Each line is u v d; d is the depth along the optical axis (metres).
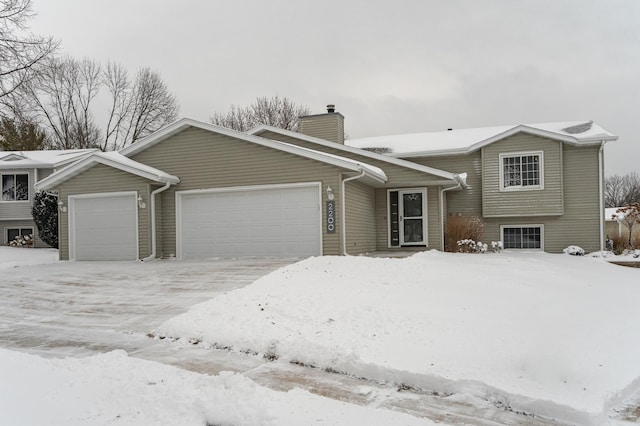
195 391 4.50
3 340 6.97
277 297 7.84
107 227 15.73
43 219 22.22
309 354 5.74
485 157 18.92
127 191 15.45
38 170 25.41
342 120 19.73
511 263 11.94
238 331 6.55
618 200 58.91
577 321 6.68
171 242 15.60
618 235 19.81
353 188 15.07
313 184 14.05
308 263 10.70
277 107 42.31
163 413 4.11
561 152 18.00
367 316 6.75
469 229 17.98
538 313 7.01
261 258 14.48
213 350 6.32
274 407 4.14
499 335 5.92
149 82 41.88
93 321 8.06
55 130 39.31
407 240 17.39
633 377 4.79
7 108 19.61
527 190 18.34
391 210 17.53
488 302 7.52
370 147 21.33
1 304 9.39
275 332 6.40
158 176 14.73
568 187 18.41
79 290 10.40
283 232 14.38
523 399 4.32
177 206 15.55
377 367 5.18
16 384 4.45
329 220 13.85
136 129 42.03
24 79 19.39
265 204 14.62
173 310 8.32
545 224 18.61
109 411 4.12
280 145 14.26
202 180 15.34
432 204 17.14
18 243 24.38
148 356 6.02
